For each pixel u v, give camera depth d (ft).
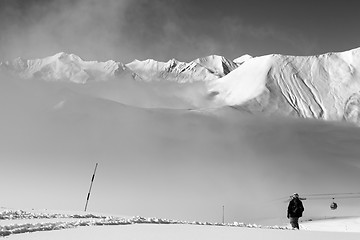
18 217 51.85
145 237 31.53
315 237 33.86
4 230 34.35
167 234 34.09
